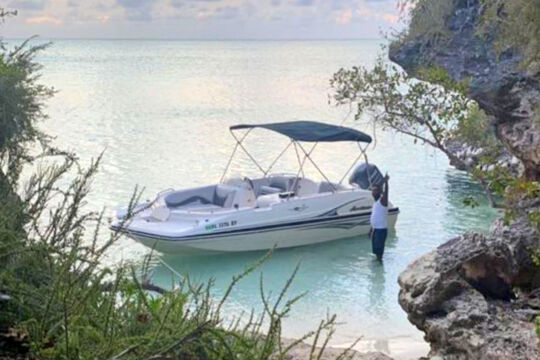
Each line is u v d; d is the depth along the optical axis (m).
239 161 29.61
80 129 38.66
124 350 2.85
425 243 17.44
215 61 149.75
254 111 47.97
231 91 64.88
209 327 3.01
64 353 2.90
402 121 11.88
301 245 17.36
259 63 136.88
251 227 16.72
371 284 14.31
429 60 15.57
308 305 12.93
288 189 19.00
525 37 10.26
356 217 17.97
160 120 43.44
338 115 44.00
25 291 3.19
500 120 11.03
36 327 3.04
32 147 5.86
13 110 5.52
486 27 13.32
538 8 9.79
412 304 8.26
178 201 17.56
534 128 9.98
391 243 17.53
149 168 27.28
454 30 15.62
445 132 11.17
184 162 28.92
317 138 17.66
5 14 6.43
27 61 6.54
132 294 3.56
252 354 3.16
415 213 20.39
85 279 3.36
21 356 3.09
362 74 11.75
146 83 75.81
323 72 98.94
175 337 2.96
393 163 28.70
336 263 16.00
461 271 8.30
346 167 28.36
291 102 53.44
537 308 8.02
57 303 3.15
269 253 3.88
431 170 26.98
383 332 11.43
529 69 10.75
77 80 79.50
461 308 7.87
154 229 15.74
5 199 3.89
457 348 7.56
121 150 31.64
